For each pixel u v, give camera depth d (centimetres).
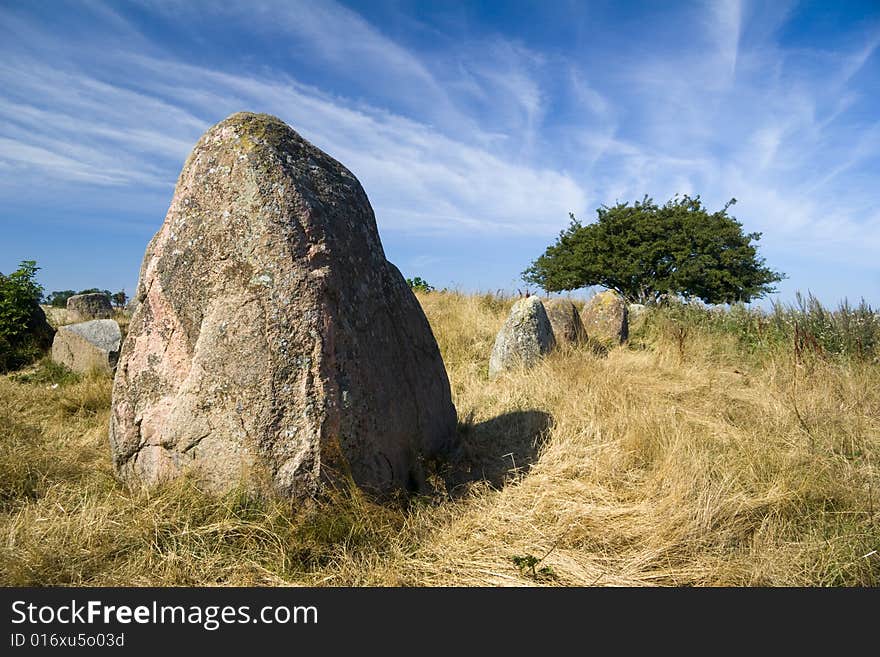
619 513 328
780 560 286
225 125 346
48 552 278
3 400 573
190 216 338
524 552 300
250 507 304
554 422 480
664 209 2119
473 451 434
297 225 320
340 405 312
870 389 573
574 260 2138
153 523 296
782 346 768
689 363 721
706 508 313
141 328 348
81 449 432
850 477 376
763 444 426
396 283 394
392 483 340
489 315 1024
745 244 1922
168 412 329
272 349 310
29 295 915
